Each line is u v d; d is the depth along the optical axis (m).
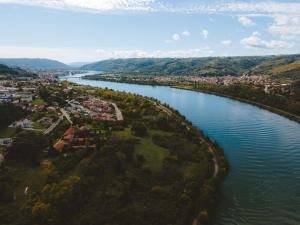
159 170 126.06
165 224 94.44
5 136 146.12
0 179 103.56
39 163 119.56
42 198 94.88
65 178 108.81
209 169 132.75
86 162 117.12
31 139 130.38
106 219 92.25
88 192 103.00
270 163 146.75
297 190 121.19
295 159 151.25
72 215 93.06
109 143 138.00
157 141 158.62
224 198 114.69
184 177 123.06
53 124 174.00
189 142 167.00
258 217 103.12
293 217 103.38
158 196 107.56
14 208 92.06
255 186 124.25
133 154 135.62
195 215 101.38
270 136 189.62
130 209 97.81
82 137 147.38
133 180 112.38
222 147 169.00
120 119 198.38
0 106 184.62
